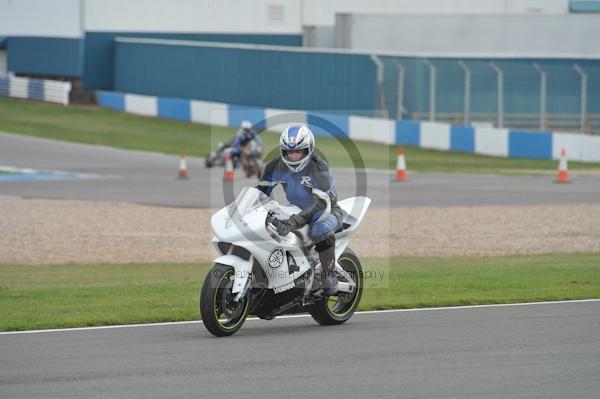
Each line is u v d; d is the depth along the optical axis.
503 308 36.50
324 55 142.38
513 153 123.00
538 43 160.00
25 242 60.09
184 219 70.19
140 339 30.28
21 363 26.55
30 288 43.66
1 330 32.00
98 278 47.47
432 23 161.75
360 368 25.91
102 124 149.25
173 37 181.00
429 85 133.12
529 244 60.28
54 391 23.38
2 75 181.12
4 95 176.25
